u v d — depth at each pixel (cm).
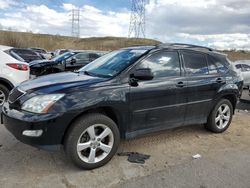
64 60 1241
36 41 5216
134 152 448
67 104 355
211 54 547
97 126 385
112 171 381
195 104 500
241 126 626
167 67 463
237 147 490
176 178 367
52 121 347
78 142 368
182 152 457
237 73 591
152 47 467
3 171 370
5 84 686
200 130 578
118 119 406
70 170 380
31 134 347
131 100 409
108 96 384
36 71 1139
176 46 494
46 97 355
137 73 405
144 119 432
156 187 342
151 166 400
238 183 359
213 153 457
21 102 369
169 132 555
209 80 518
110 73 423
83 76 431
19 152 430
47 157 416
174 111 469
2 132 516
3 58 683
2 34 4156
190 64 500
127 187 341
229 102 571
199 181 361
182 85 470
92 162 381
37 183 343
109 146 397
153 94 432
